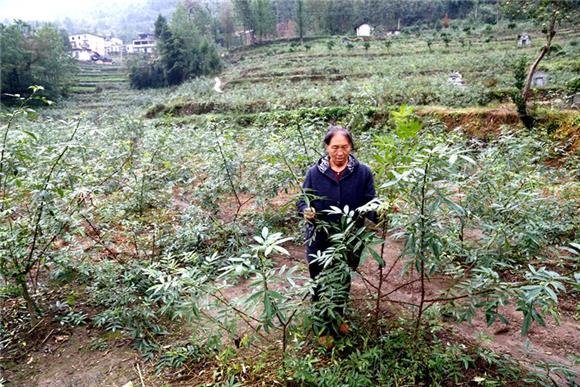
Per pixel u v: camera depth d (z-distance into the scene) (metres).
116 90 41.06
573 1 9.20
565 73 15.26
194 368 2.66
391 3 60.28
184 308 2.26
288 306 2.15
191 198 5.50
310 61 34.75
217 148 4.88
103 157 5.36
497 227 2.95
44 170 3.41
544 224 3.71
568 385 2.38
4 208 3.19
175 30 42.19
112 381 2.58
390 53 34.12
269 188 4.75
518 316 3.18
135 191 4.84
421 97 14.24
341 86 17.39
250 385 2.45
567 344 2.85
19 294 3.35
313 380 2.32
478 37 37.56
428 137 4.29
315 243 2.72
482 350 2.59
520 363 2.60
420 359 2.50
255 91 22.02
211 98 21.88
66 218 3.13
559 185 5.57
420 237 2.01
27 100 3.05
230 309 2.34
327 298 2.32
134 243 4.21
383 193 2.67
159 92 37.44
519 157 5.31
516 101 9.85
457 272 2.80
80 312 3.29
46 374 2.66
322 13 57.78
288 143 5.52
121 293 3.18
